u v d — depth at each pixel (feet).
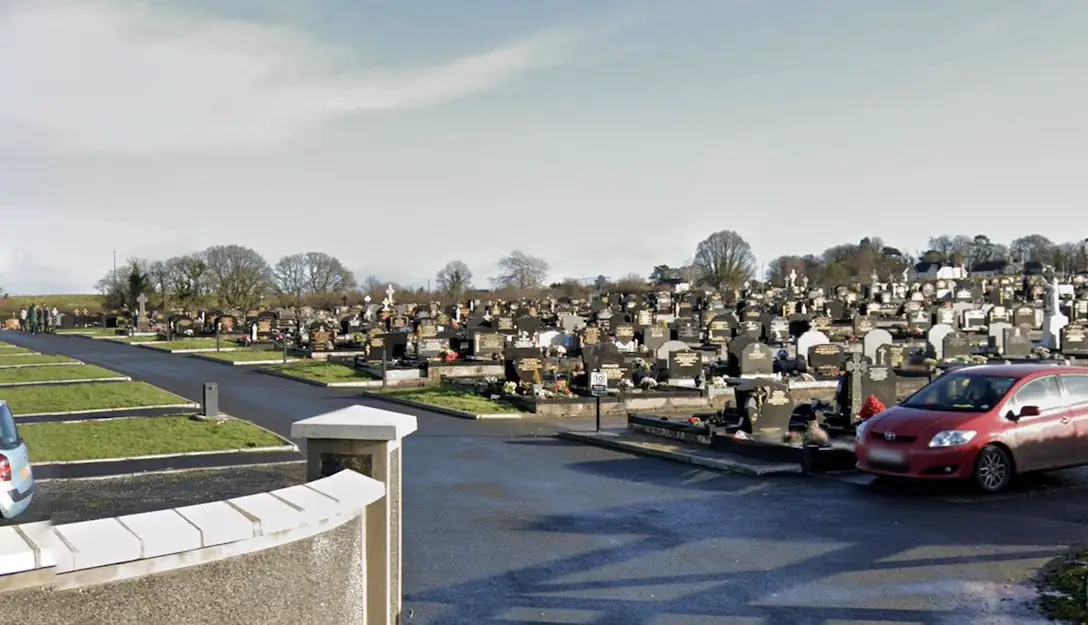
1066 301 179.63
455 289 336.08
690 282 401.49
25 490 33.40
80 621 10.88
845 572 28.66
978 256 464.65
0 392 84.69
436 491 43.01
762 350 85.81
